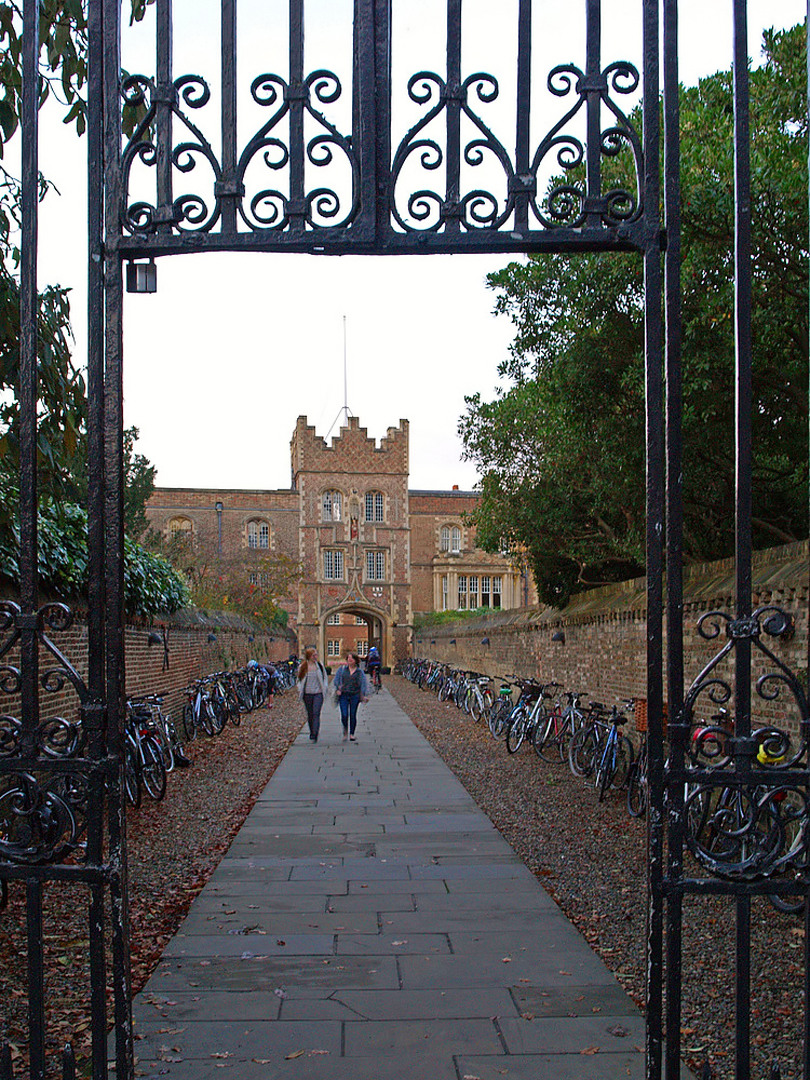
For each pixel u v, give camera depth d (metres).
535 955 4.72
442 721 19.00
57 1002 4.16
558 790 9.98
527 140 2.94
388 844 7.31
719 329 8.11
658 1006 2.78
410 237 2.92
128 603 11.52
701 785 2.77
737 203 2.84
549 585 16.70
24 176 2.86
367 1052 3.63
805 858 2.74
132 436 25.95
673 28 2.91
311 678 14.98
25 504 2.84
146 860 6.77
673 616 2.84
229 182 2.93
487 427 15.10
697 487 10.27
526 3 2.96
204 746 13.95
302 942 4.91
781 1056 3.65
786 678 2.78
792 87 7.89
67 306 5.41
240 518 49.25
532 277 11.03
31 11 2.85
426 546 53.59
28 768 2.80
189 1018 3.95
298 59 2.95
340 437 50.25
